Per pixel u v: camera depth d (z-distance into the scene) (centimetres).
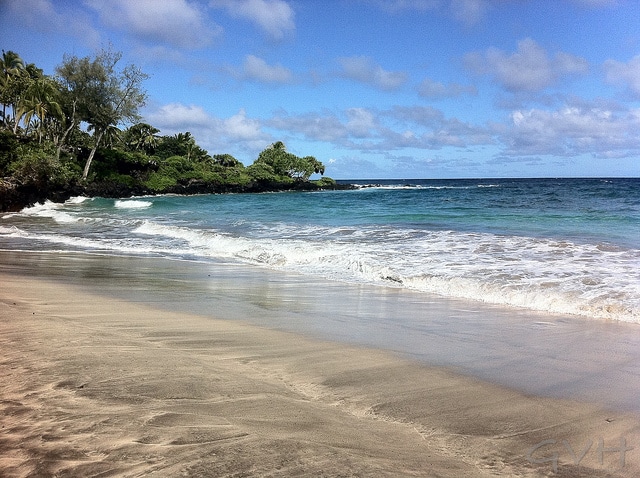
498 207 2845
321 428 300
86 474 230
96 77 5094
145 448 258
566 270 942
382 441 288
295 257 1217
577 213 2273
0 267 1054
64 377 374
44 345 468
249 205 3775
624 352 498
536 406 355
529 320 641
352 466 249
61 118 5056
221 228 1919
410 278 912
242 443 269
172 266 1126
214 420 301
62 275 976
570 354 491
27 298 733
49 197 3934
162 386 360
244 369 421
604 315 663
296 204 3862
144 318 623
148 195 6044
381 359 466
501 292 789
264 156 9544
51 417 298
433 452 277
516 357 480
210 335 545
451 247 1282
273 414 318
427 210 2756
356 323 621
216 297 789
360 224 1998
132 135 8081
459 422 324
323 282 940
